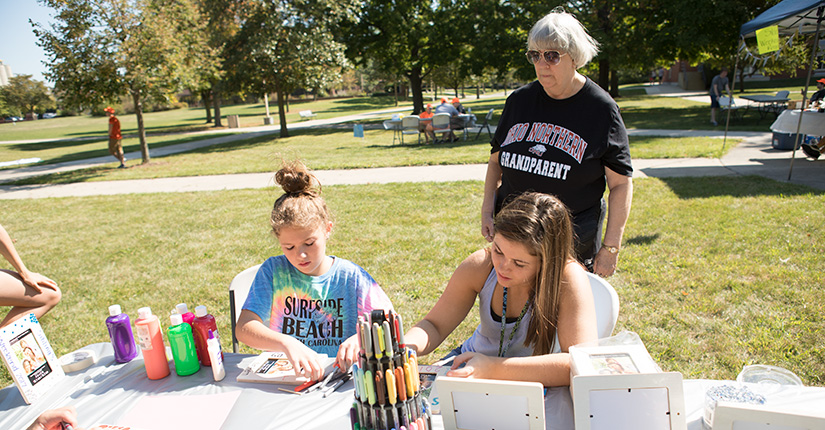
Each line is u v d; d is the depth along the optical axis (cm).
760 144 1016
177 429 144
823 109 834
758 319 331
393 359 122
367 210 701
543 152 237
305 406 152
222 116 4319
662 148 1009
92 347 203
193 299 440
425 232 584
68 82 1238
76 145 2498
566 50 215
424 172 958
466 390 124
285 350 175
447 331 191
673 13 1706
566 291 167
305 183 203
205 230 668
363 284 212
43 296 279
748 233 488
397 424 122
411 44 2491
